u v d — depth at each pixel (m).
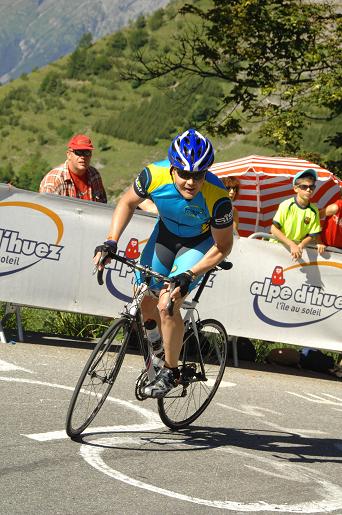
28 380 6.65
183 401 6.00
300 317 9.36
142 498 4.24
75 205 8.49
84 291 8.58
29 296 8.40
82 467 4.61
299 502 4.52
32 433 5.15
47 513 3.82
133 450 5.13
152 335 5.52
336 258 9.40
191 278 5.17
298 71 21.11
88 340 9.42
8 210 8.25
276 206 13.62
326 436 6.37
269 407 7.18
